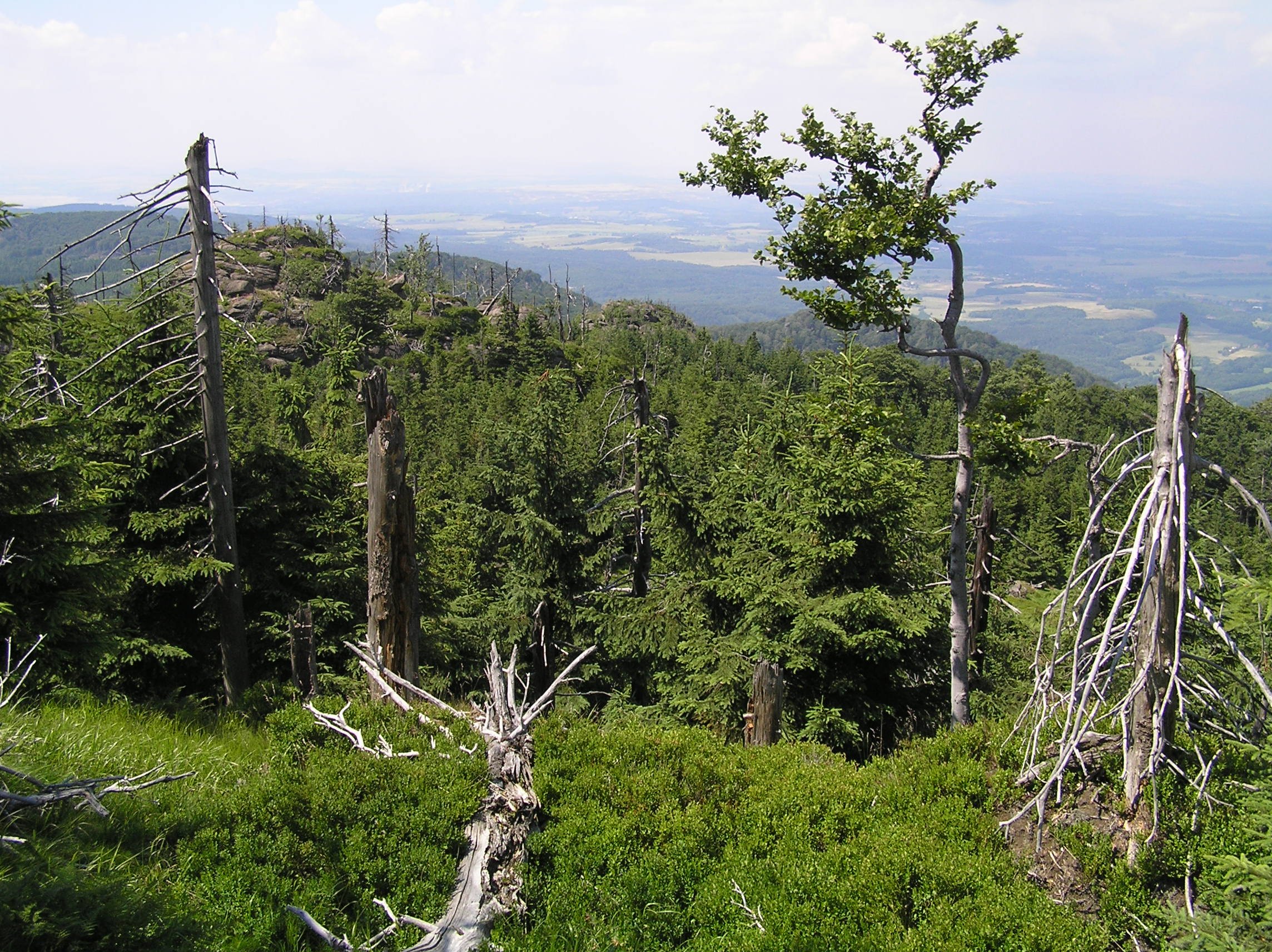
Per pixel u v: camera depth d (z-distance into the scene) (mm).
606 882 6355
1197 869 6371
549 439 17969
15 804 5328
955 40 12375
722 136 13445
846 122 13148
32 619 9102
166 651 13328
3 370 9422
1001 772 7887
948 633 14688
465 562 23203
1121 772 7336
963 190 12492
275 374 47406
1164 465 5988
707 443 40844
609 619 16266
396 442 9906
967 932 5797
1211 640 7434
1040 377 84062
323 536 16094
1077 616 6711
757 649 12914
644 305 152625
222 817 6309
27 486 9039
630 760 8273
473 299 156500
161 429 14258
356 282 84125
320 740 8016
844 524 13422
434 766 7293
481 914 5762
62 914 4078
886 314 12836
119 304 14148
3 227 8234
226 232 13891
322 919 5527
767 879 6559
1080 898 6531
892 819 7539
